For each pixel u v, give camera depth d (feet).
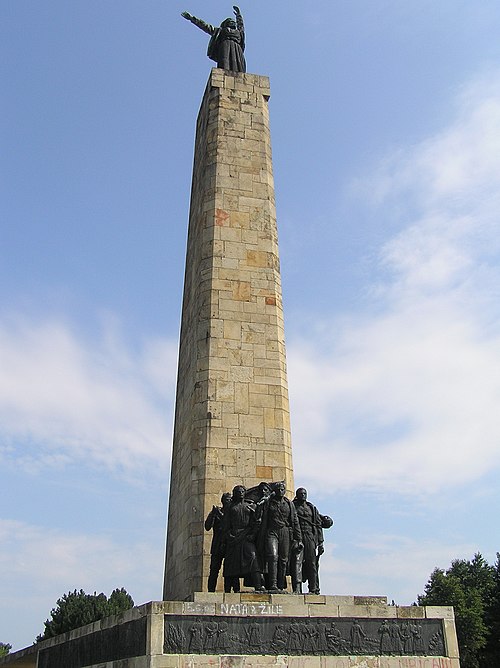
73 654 76.43
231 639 56.08
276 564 63.77
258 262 93.50
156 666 53.11
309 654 57.57
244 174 98.48
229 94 103.45
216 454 82.23
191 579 76.33
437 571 248.11
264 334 89.81
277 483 67.10
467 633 220.84
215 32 115.55
